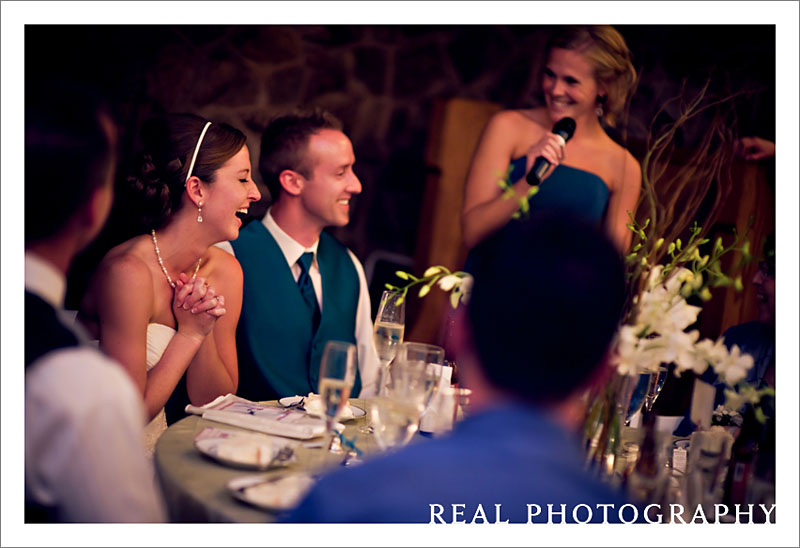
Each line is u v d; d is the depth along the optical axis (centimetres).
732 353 142
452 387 170
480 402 87
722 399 202
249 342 285
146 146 237
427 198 432
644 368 170
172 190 234
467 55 431
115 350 211
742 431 162
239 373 285
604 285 87
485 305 87
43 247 134
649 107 429
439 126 431
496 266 89
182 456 148
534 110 426
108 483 110
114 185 348
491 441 84
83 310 219
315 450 159
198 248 239
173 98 390
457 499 81
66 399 109
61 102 140
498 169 420
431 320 432
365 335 322
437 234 430
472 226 425
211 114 399
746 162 401
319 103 418
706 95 412
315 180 310
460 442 86
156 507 118
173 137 235
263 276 293
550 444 84
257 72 405
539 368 85
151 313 224
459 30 429
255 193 250
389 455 87
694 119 424
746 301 397
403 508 81
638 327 142
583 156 401
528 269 87
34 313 120
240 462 141
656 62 435
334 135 317
